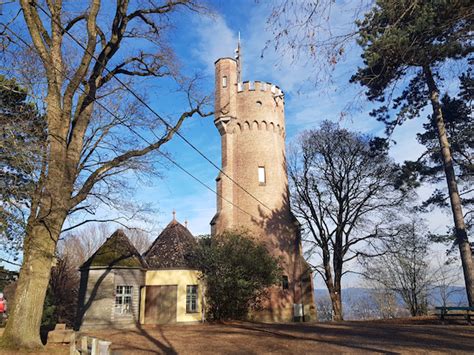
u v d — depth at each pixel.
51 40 17.25
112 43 18.20
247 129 35.94
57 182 15.61
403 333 17.45
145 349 14.88
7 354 13.20
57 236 15.62
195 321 28.86
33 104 15.40
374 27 7.73
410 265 39.72
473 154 27.47
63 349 14.32
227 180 35.00
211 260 28.50
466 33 8.55
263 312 30.81
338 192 36.31
